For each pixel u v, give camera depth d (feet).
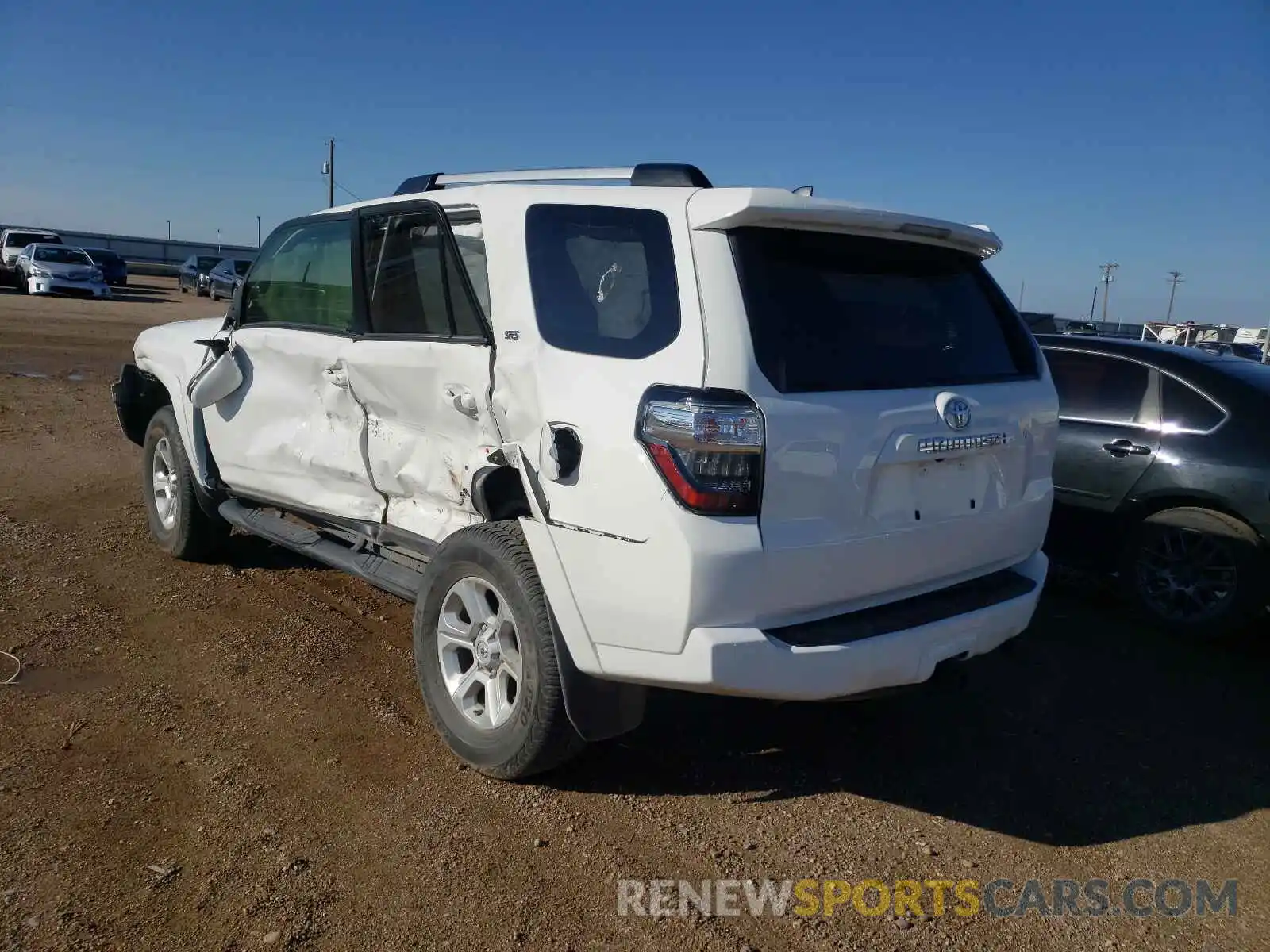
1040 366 13.10
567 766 12.13
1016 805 11.85
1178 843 11.16
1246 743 13.75
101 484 25.67
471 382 11.89
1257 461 17.02
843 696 10.22
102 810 10.75
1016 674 16.02
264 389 16.05
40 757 11.77
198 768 11.73
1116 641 17.72
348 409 14.28
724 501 9.50
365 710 13.42
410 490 13.41
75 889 9.40
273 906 9.32
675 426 9.59
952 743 13.42
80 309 86.99
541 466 10.78
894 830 11.20
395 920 9.21
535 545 10.80
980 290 12.91
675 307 10.09
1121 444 18.63
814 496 9.93
